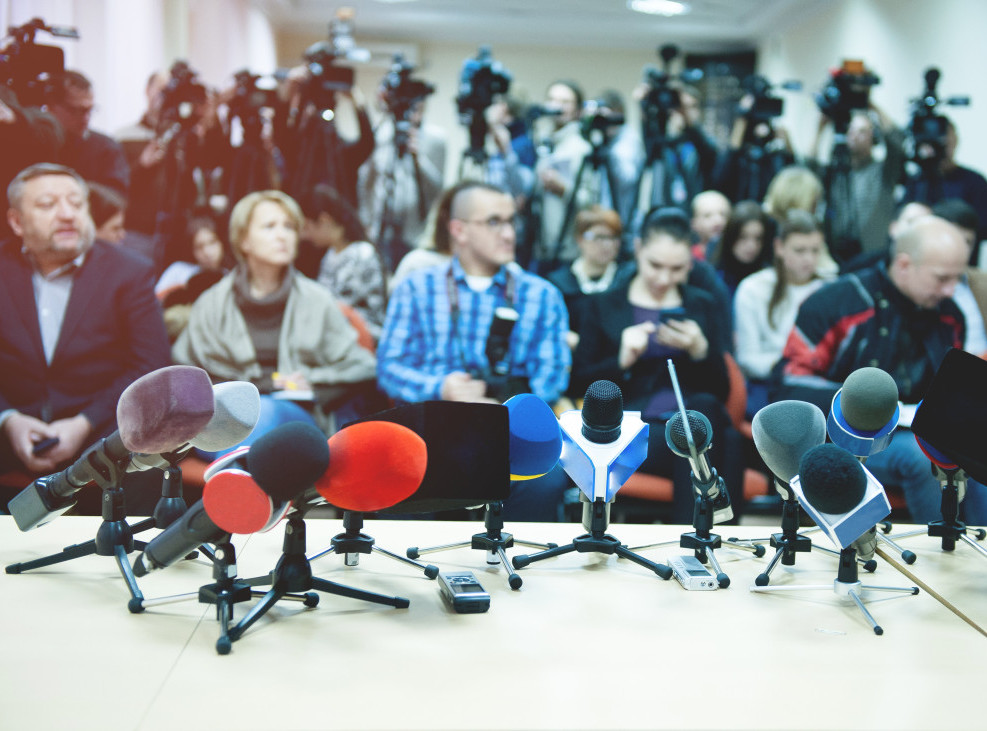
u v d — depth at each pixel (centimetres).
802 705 115
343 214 391
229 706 111
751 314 395
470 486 155
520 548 185
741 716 112
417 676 121
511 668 125
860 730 109
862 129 401
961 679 124
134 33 417
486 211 380
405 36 598
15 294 369
